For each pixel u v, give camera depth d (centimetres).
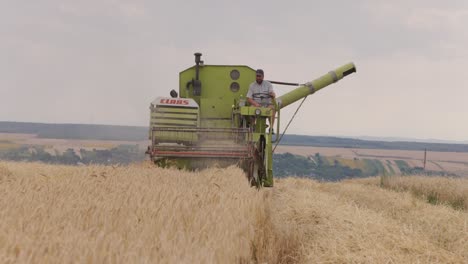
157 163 1523
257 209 831
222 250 511
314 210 1064
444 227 1087
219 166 1515
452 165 14312
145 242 482
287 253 789
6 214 593
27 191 786
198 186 1000
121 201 723
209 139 1589
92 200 719
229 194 852
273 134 1677
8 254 408
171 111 1587
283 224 906
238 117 1681
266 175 1617
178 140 1543
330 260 720
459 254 852
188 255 440
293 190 1625
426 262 740
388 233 851
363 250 755
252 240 659
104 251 423
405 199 1656
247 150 1500
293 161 12119
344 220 946
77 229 529
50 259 403
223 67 1803
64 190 835
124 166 1321
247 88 1802
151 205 677
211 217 634
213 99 1761
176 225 584
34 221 557
